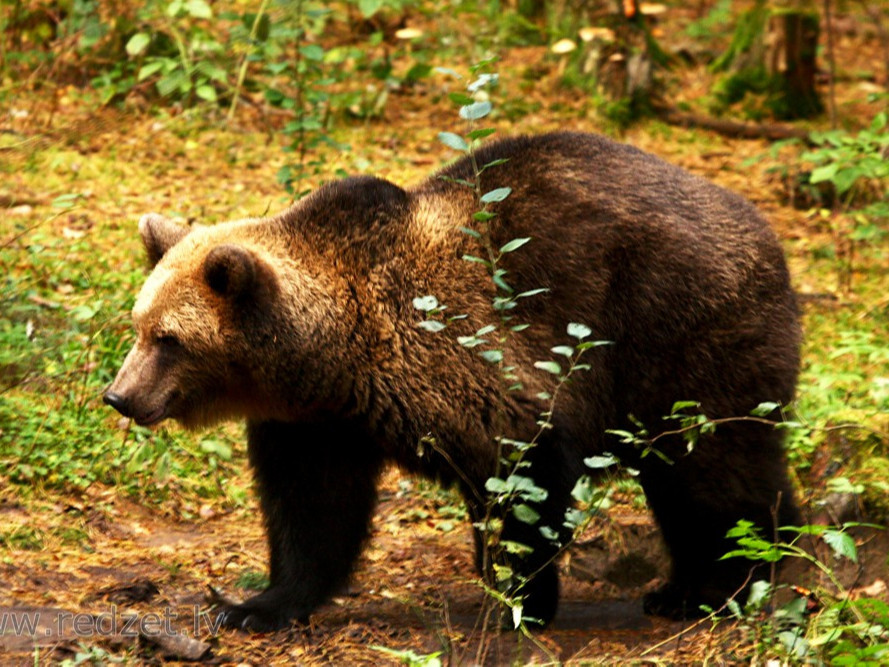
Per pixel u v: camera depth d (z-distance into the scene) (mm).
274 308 9930
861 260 19344
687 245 10258
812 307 17406
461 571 11898
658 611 11156
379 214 10281
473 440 9938
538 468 9938
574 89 25156
